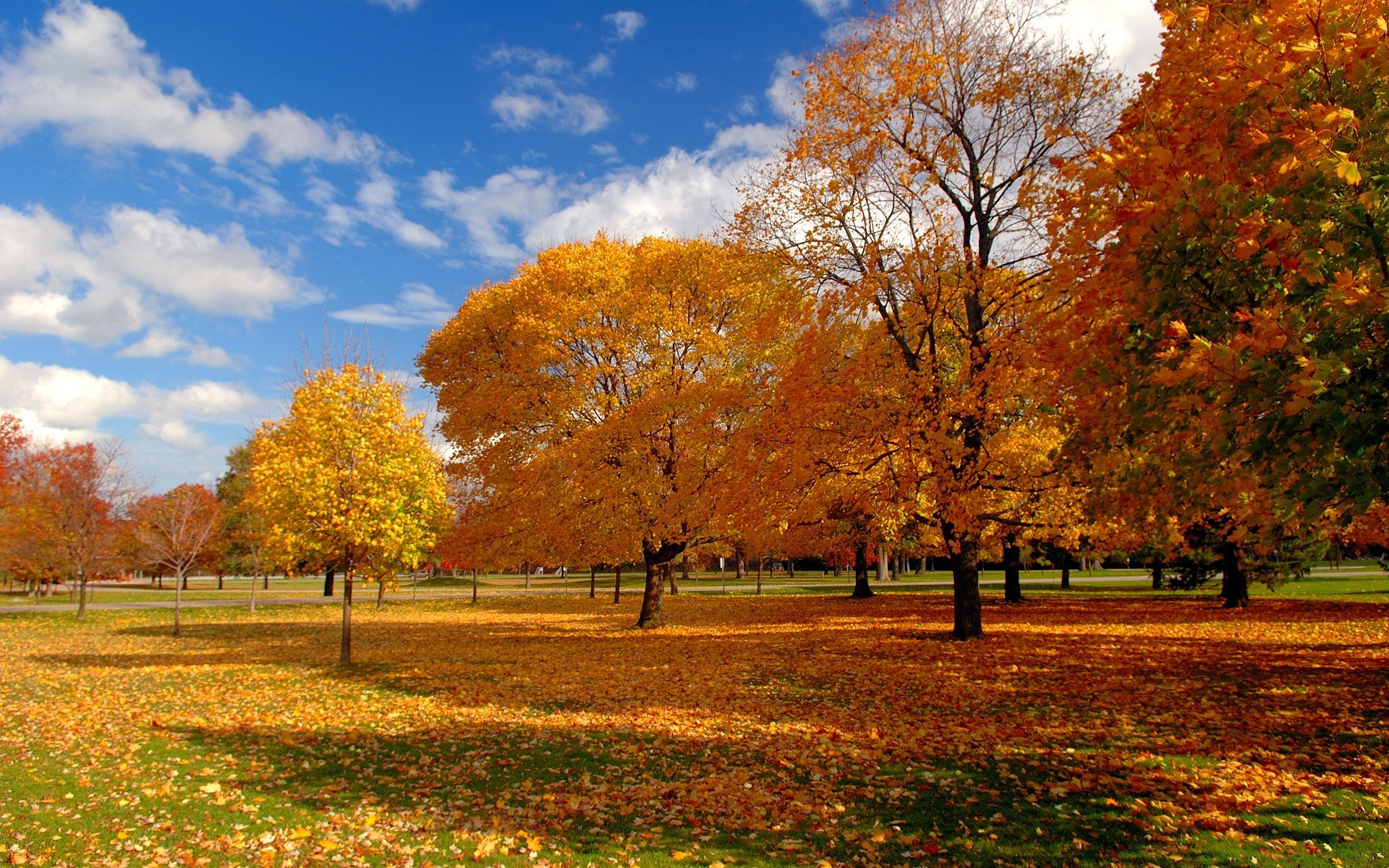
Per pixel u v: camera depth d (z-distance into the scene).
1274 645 13.53
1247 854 4.61
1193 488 6.77
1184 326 5.26
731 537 22.31
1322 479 5.16
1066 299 11.05
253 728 8.87
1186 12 6.02
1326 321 5.04
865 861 4.75
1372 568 41.38
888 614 23.44
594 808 5.82
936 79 14.05
